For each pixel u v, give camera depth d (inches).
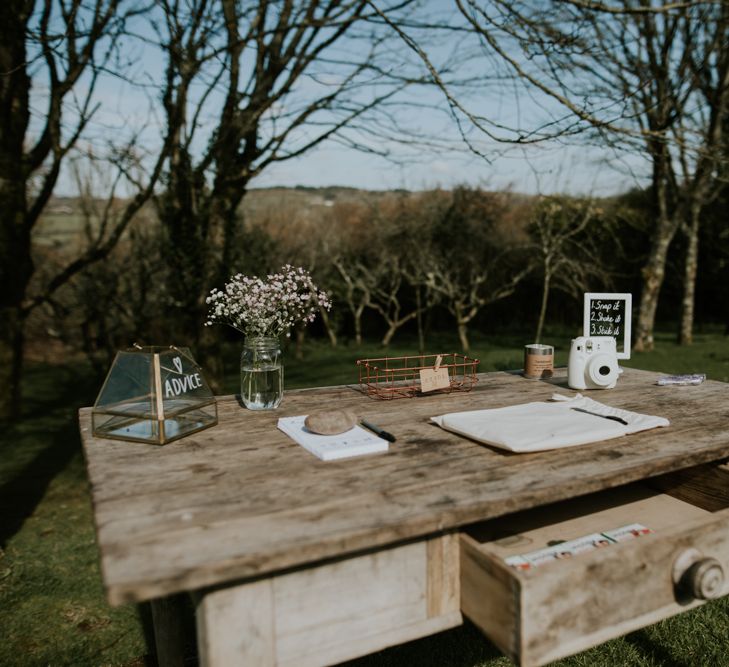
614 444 68.1
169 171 227.0
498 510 52.2
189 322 243.0
